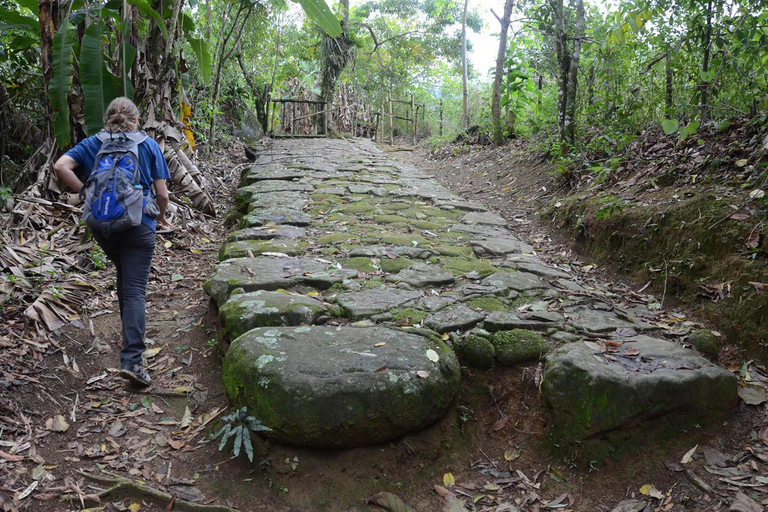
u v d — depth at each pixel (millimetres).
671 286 3916
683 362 2979
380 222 5598
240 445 2635
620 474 2678
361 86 18234
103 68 5379
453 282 4082
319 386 2633
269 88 13523
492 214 6195
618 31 4770
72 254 4551
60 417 2869
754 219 3670
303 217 5586
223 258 4473
